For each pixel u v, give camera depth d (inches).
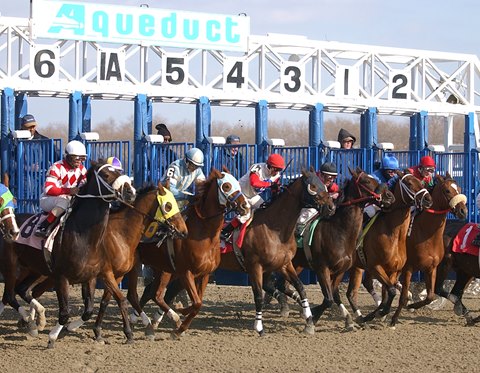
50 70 538.3
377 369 313.9
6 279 377.7
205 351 345.7
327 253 393.4
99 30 542.6
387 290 397.7
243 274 489.4
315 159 504.7
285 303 444.8
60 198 351.6
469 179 529.3
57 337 349.7
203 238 373.1
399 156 534.6
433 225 406.6
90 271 343.9
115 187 335.9
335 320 438.6
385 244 395.2
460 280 434.0
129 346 356.2
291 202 385.7
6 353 338.3
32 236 361.4
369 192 385.4
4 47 534.9
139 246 391.5
